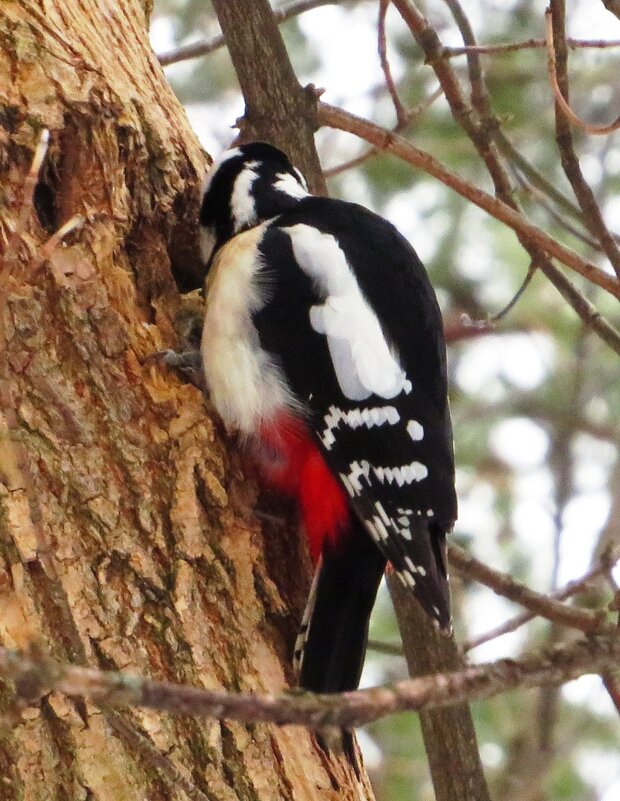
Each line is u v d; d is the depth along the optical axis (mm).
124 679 4184
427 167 8477
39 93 7254
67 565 6152
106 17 8062
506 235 14633
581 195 8492
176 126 8172
